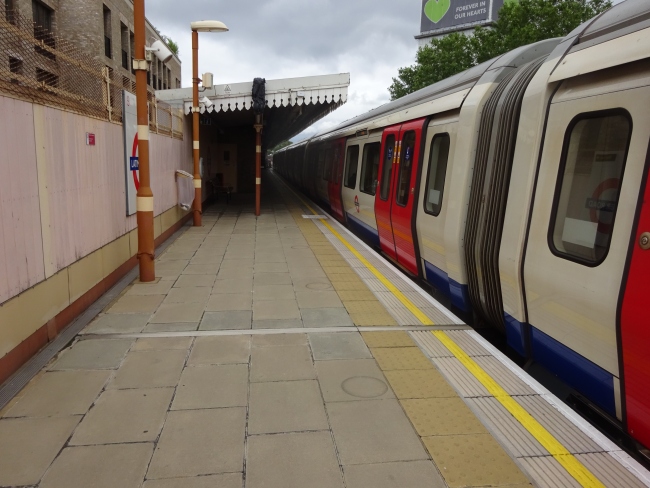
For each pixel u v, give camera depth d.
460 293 5.38
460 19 52.81
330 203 14.66
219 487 2.54
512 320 4.23
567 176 3.54
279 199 19.12
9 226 3.67
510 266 4.09
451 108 5.82
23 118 3.91
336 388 3.61
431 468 2.70
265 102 12.78
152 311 5.34
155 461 2.74
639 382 2.84
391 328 4.86
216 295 5.98
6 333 3.62
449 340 4.56
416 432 3.04
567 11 18.31
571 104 3.52
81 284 5.19
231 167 20.92
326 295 6.01
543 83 3.82
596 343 3.20
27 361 3.95
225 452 2.84
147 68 6.18
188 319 5.09
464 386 3.64
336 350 4.31
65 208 4.76
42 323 4.24
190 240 9.84
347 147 12.20
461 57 21.95
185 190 11.83
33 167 4.07
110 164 6.22
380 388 3.61
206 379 3.74
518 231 3.99
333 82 12.60
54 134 4.52
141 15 6.02
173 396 3.47
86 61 5.45
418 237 6.74
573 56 3.60
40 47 4.27
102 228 5.90
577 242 3.39
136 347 4.33
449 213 5.46
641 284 2.77
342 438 2.98
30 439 2.93
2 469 2.65
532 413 3.26
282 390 3.58
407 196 7.08
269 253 8.60
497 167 4.50
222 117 16.33
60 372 3.82
